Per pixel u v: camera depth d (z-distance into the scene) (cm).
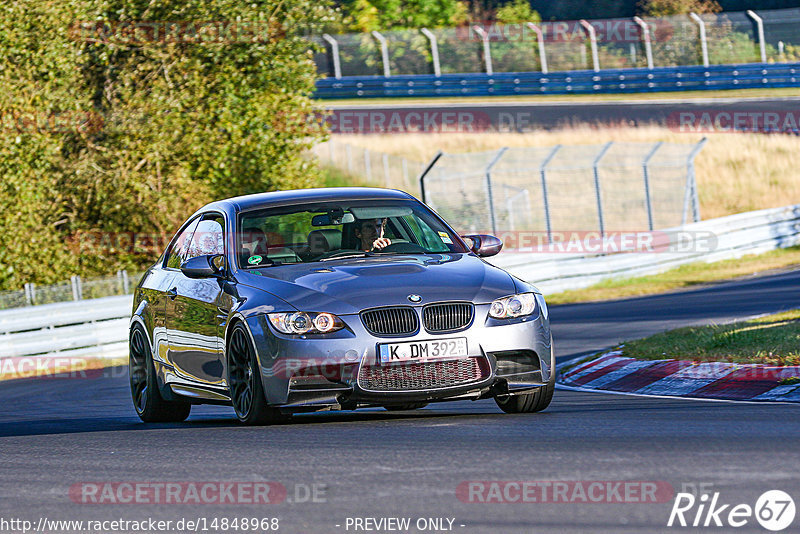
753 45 17675
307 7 9344
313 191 3170
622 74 16825
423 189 9012
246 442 2408
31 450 2575
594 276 8806
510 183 12950
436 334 2555
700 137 14525
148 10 9075
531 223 12044
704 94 16475
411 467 1978
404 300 2573
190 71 9025
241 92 9106
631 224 12231
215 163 9000
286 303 2609
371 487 1830
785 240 10481
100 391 4838
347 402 2538
